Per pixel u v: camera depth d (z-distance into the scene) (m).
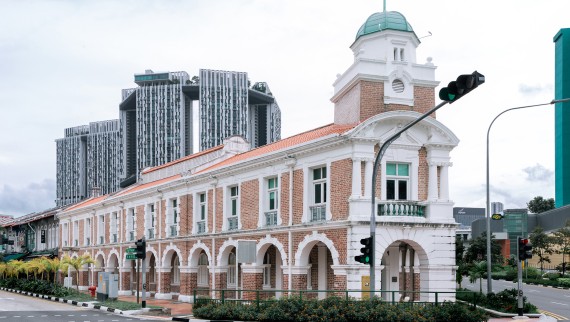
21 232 71.06
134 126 166.25
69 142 190.25
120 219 43.94
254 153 32.09
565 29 111.00
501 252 79.81
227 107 151.12
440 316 19.95
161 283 37.62
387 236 23.06
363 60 24.73
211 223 32.84
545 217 81.88
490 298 26.34
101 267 47.44
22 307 30.30
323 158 24.78
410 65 25.47
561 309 31.41
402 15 26.09
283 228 26.45
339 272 23.31
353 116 25.44
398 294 25.53
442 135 24.45
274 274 29.61
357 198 22.81
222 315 22.33
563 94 110.44
